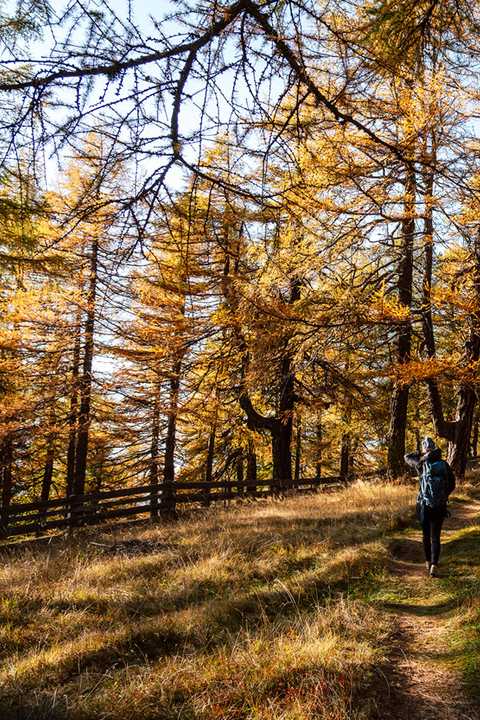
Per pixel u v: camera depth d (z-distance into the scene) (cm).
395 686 417
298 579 674
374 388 1752
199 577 712
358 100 296
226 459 2361
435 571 684
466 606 546
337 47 257
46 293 1364
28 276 820
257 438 1936
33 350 1506
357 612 558
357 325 960
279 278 791
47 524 1308
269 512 1240
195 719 375
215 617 570
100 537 1180
